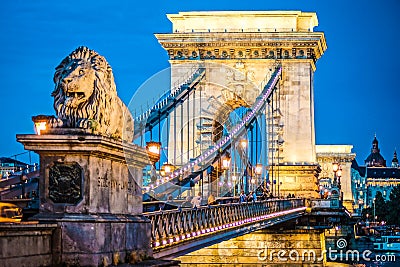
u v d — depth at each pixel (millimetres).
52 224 21438
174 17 108625
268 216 65125
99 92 22609
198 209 41500
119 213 24484
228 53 105500
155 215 32969
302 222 88250
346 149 184625
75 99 22375
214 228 44969
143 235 26094
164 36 104625
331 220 88562
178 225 37000
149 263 24562
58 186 22234
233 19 108250
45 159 22297
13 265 19312
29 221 21844
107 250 22812
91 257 21938
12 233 19359
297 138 104875
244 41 104750
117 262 23391
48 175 22250
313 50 105750
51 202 22203
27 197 38094
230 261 85625
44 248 21094
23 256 19859
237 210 52875
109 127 23422
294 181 103625
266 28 108062
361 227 198750
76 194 22219
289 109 105125
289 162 104188
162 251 34062
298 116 105062
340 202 92750
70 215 22047
